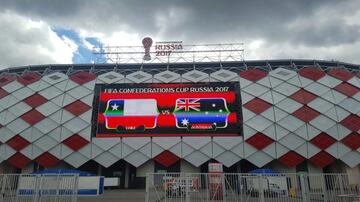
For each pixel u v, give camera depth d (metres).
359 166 34.16
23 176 17.17
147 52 44.06
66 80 40.25
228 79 38.78
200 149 34.78
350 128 35.16
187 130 35.50
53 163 34.81
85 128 35.91
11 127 36.41
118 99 37.06
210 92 37.22
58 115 36.81
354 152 34.31
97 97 38.34
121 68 42.72
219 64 42.47
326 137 34.78
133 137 35.44
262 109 36.38
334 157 34.12
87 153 34.97
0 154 35.41
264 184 16.75
